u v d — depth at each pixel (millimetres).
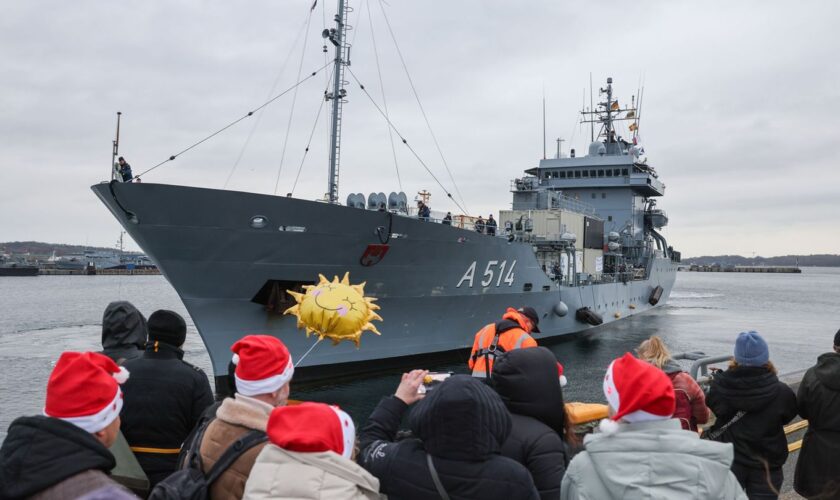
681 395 4070
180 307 46875
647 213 37250
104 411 2250
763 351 3867
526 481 2334
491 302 19531
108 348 4152
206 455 2689
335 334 4340
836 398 3713
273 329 14359
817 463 3795
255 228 12953
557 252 25000
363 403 14227
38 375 18750
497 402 2426
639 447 2203
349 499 2123
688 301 57781
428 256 16250
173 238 12438
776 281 139125
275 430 2230
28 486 2031
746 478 3904
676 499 2088
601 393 16078
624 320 34375
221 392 13883
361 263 14828
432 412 2373
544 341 24016
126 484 3355
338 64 15945
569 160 34000
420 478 2381
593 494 2271
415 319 17016
